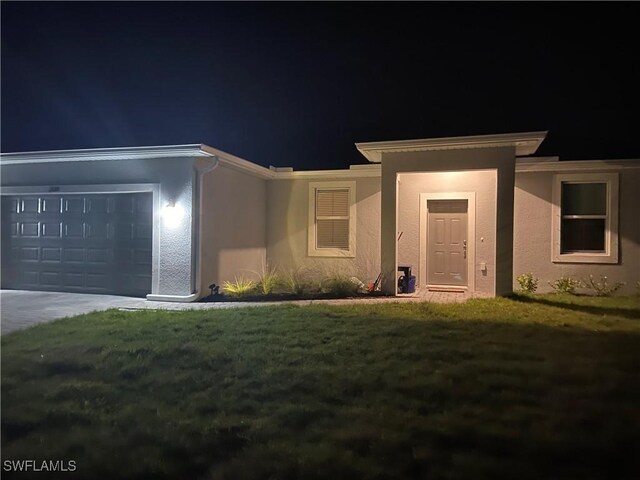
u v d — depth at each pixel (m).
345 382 4.46
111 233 10.45
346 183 12.24
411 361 5.11
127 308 8.55
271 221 12.87
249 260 11.91
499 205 9.38
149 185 9.83
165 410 3.91
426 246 11.72
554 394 4.14
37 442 3.39
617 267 10.57
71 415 3.81
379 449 3.18
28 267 11.14
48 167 10.72
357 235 12.15
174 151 9.27
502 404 3.95
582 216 10.85
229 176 10.92
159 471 2.99
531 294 9.97
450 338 6.07
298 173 12.41
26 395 4.21
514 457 3.07
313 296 9.95
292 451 3.18
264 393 4.24
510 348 5.60
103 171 10.27
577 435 3.34
